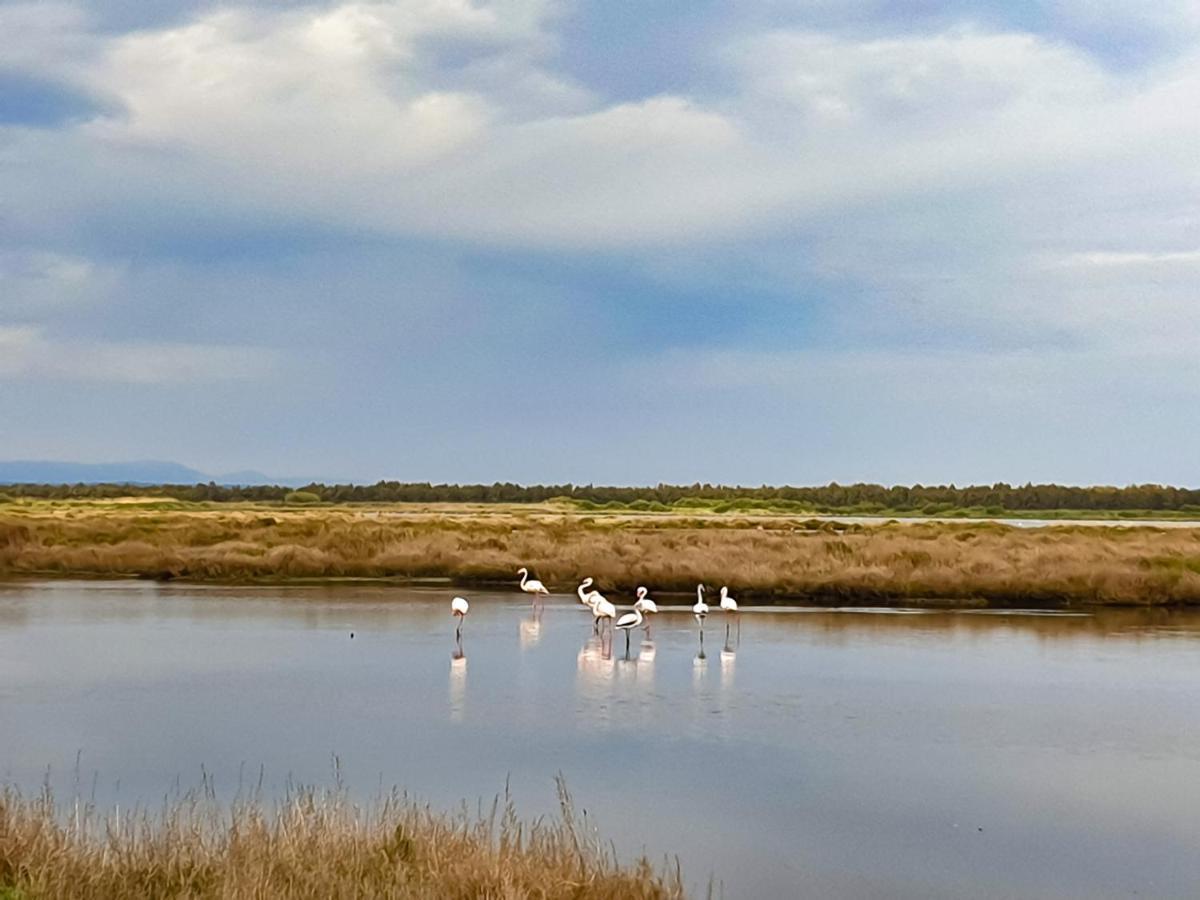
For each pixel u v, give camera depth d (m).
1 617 40.31
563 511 149.00
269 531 65.31
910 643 35.88
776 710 25.97
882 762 21.75
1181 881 16.17
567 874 13.17
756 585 48.25
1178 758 22.34
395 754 21.77
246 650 33.66
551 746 22.53
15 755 21.50
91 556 56.41
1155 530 82.50
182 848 13.33
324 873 12.35
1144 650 34.75
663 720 24.89
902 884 15.82
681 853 16.67
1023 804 19.41
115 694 27.27
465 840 13.97
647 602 36.41
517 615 42.28
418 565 54.44
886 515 177.75
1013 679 29.95
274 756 21.55
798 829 17.89
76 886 11.77
